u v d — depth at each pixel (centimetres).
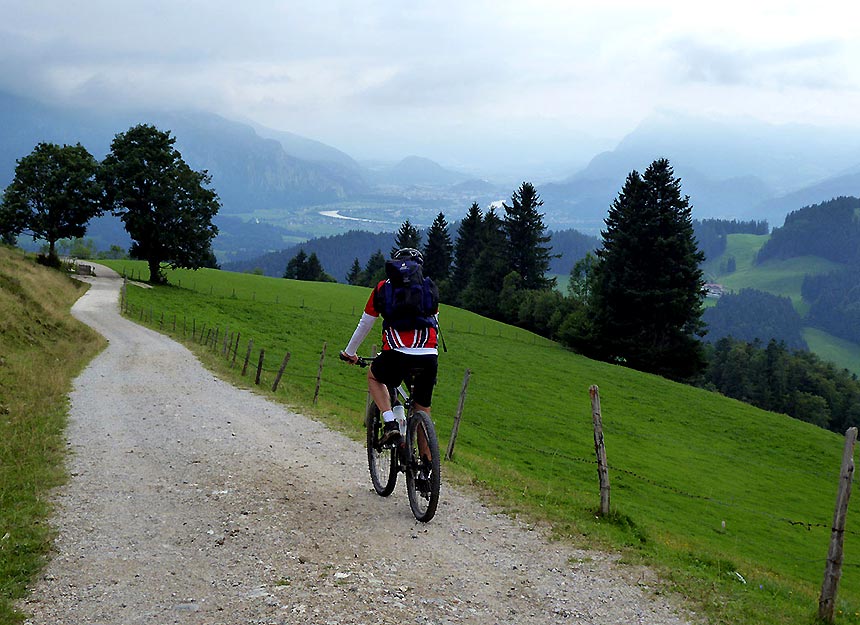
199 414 1495
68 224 8675
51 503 796
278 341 5538
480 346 7038
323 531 673
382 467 813
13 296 3519
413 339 661
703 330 8100
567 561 626
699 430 4803
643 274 7994
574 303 10450
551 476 2820
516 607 517
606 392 5541
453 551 629
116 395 1820
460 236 13600
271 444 1140
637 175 9162
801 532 2709
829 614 574
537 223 11925
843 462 576
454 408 4081
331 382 3941
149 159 8531
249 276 11312
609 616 512
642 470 3316
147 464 1008
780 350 15712
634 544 726
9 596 521
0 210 8431
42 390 1802
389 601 509
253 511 742
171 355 3028
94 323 4716
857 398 15488
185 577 561
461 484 897
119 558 608
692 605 545
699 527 2416
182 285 9200
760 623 527
